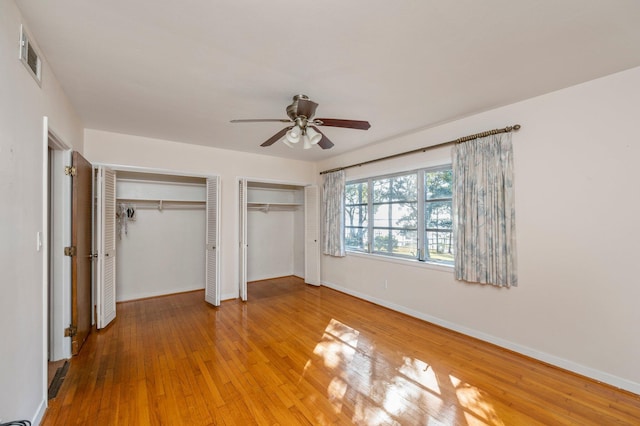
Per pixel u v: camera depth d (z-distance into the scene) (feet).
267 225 19.86
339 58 6.42
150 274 15.37
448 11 4.91
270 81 7.48
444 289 11.00
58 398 6.64
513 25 5.31
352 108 9.36
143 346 9.41
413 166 12.18
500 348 9.25
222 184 14.67
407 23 5.22
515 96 8.51
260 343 9.66
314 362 8.38
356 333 10.52
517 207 8.93
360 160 14.92
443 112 9.75
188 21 5.15
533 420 5.99
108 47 5.95
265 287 17.48
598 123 7.44
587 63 6.70
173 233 16.06
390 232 13.78
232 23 5.21
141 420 5.97
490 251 9.41
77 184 8.77
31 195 5.41
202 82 7.52
